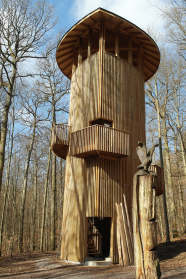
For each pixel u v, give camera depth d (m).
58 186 33.06
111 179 13.55
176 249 14.09
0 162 10.61
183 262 10.66
